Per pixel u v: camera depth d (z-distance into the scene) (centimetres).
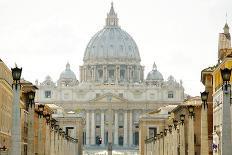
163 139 19375
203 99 9756
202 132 9900
